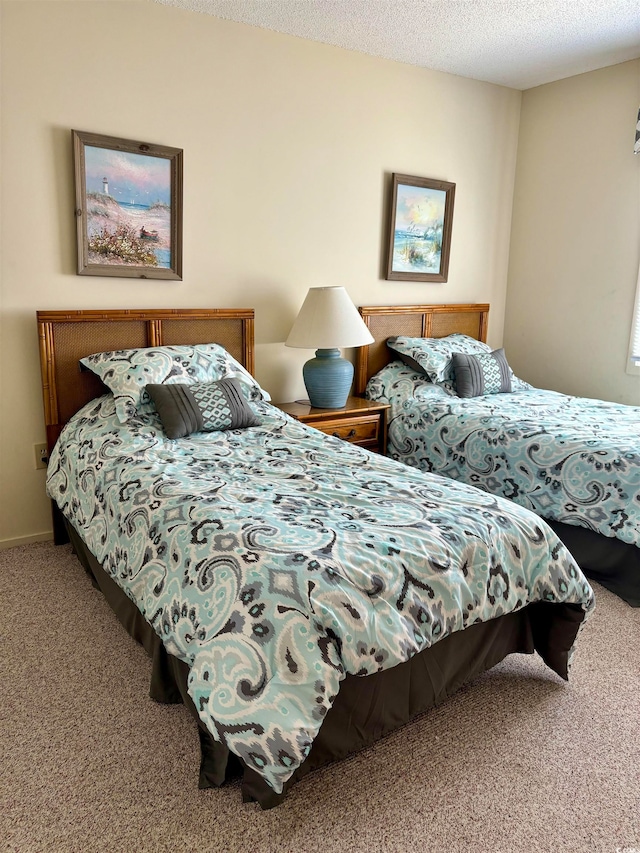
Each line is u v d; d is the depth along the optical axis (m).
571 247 4.18
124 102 2.91
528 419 3.15
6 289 2.77
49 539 3.07
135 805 1.48
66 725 1.75
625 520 2.52
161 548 1.72
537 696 1.92
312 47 3.40
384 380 3.84
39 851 1.35
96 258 2.94
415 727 1.77
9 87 2.63
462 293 4.41
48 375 2.85
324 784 1.55
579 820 1.46
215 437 2.67
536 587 1.82
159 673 1.78
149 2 2.89
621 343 3.98
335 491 1.99
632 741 1.72
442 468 3.32
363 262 3.87
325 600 1.40
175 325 3.19
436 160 4.04
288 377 3.72
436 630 1.56
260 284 3.49
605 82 3.85
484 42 3.42
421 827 1.43
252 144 3.31
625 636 2.26
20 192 2.73
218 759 1.48
